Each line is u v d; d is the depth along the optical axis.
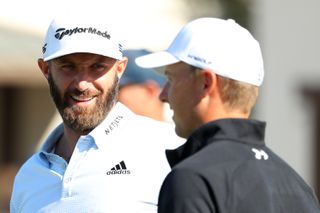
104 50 12.76
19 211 13.27
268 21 40.28
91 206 12.36
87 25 12.91
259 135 10.81
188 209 9.85
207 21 11.14
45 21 44.81
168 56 11.05
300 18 40.09
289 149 40.16
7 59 39.22
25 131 46.72
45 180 13.00
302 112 40.00
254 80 10.85
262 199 10.18
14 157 46.91
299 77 40.12
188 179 9.97
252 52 10.95
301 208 10.69
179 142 12.84
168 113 18.36
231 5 51.72
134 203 12.34
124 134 12.84
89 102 12.85
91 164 12.63
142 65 11.28
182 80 10.92
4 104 46.62
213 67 10.73
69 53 12.69
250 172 10.29
